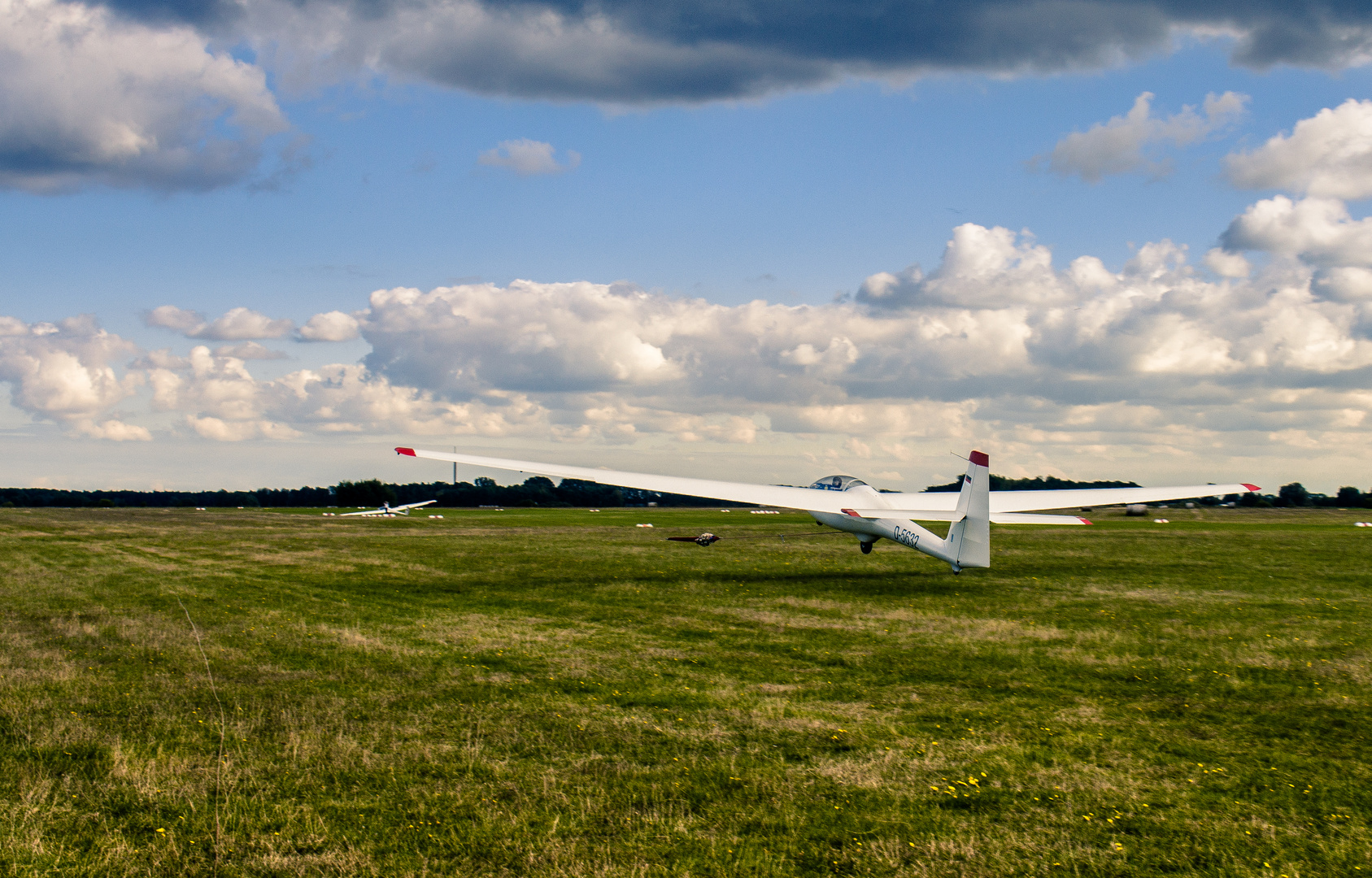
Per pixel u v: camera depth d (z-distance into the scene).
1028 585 19.89
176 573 22.95
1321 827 5.93
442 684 10.10
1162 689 9.98
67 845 5.54
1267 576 21.77
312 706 9.06
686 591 19.14
